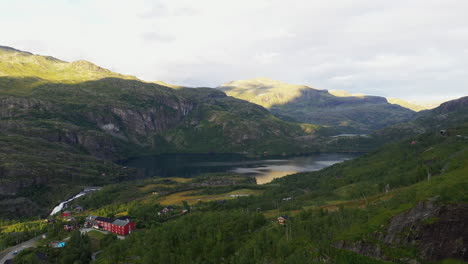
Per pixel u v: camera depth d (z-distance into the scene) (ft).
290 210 599.16
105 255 421.59
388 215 323.78
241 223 444.96
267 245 356.59
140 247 417.49
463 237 255.09
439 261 256.52
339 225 363.76
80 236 479.82
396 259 276.21
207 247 389.19
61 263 412.57
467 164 525.34
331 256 310.04
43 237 534.78
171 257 368.48
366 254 297.94
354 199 624.18
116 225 530.27
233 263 343.46
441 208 276.41
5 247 499.92
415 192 359.25
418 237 277.03
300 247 339.98
